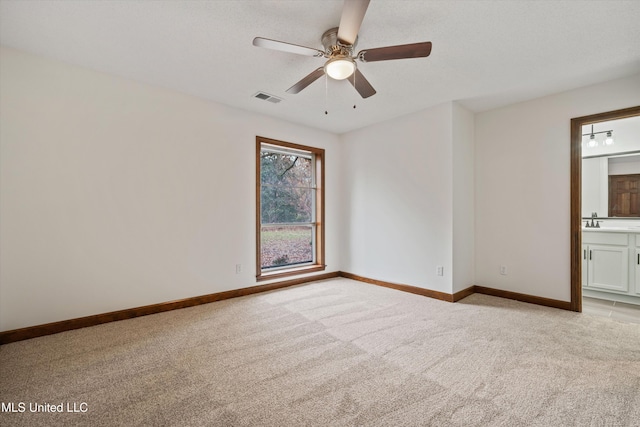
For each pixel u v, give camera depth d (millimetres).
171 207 3076
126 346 2219
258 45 1839
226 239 3477
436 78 2760
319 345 2250
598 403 1558
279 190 4168
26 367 1912
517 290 3387
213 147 3367
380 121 4059
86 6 1808
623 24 1945
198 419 1444
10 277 2289
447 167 3350
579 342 2281
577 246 2973
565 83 2873
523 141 3346
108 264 2713
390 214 3967
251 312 2990
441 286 3402
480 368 1912
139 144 2875
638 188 3885
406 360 2021
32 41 2189
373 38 2123
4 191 2266
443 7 1803
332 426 1401
